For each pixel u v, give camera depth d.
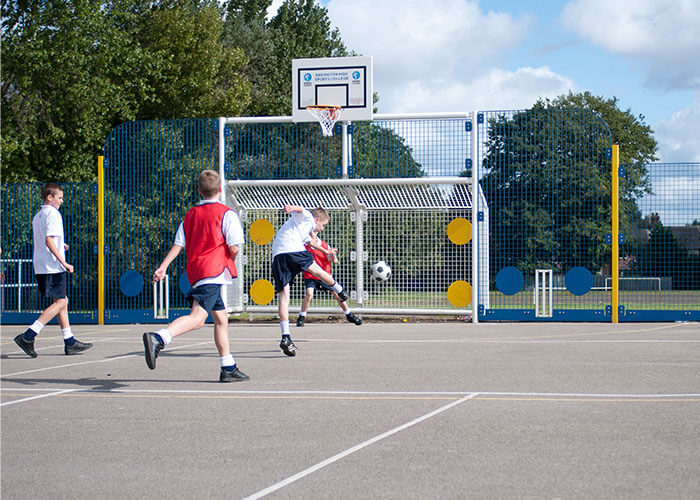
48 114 24.12
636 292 13.61
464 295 14.08
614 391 6.62
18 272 15.18
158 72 26.83
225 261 7.14
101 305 14.75
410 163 14.13
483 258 13.94
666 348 9.65
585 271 13.55
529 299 13.93
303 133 14.72
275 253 9.45
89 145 25.17
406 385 7.03
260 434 5.17
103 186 14.79
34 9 24.02
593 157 13.48
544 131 13.59
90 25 24.16
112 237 14.85
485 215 13.91
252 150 14.81
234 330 13.10
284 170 14.72
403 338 11.27
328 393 6.67
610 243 13.46
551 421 5.45
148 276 14.81
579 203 13.54
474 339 11.02
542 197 13.62
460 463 4.40
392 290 14.52
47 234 9.52
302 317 13.61
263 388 6.98
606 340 10.66
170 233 14.76
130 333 12.93
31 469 4.41
